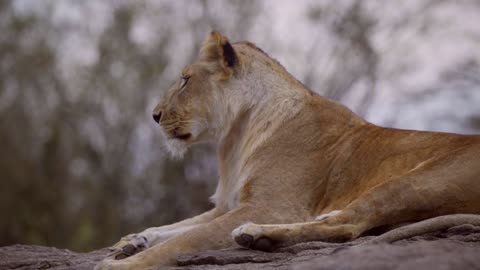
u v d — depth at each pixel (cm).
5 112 4634
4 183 4462
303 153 1140
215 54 1226
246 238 965
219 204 1227
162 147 1271
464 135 1055
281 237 966
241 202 1123
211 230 1037
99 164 4303
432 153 1054
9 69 4800
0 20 4941
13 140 4594
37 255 1188
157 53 4459
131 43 4588
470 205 991
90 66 4609
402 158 1075
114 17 4694
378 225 1002
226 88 1209
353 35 4088
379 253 748
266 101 1189
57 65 4784
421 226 930
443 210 994
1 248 1277
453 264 708
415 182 995
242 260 940
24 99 4700
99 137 4388
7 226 4391
